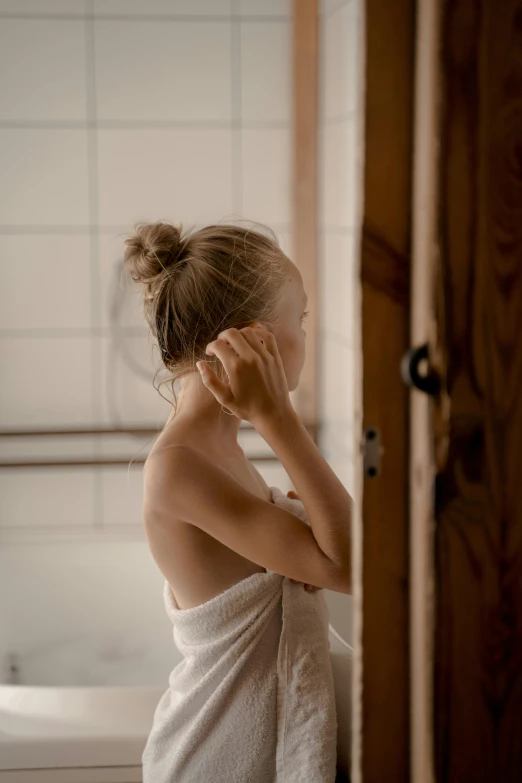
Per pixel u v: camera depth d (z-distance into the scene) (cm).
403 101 60
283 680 113
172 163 283
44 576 254
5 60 274
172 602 122
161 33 277
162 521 113
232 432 123
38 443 288
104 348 287
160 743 118
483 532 59
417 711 63
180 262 118
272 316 119
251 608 115
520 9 56
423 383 58
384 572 63
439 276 57
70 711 158
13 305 283
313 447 104
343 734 131
